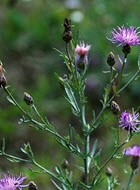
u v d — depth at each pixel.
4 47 14.23
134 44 5.73
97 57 12.77
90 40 13.10
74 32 13.52
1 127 10.85
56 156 10.30
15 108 11.04
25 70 13.34
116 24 13.56
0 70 5.69
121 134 10.27
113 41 5.81
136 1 13.93
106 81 12.42
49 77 12.88
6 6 15.01
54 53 13.74
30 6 15.44
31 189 5.70
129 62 12.41
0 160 10.17
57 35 14.25
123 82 12.17
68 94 5.79
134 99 12.12
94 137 10.84
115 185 6.53
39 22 14.58
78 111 5.79
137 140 10.16
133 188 9.18
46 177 9.48
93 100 12.20
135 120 5.64
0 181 5.67
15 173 9.78
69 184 5.86
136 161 6.15
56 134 5.71
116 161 9.77
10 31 14.57
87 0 14.81
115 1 14.02
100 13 13.95
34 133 10.85
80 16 14.09
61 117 11.68
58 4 15.08
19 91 12.15
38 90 12.25
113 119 10.85
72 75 5.79
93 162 5.83
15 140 10.80
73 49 5.69
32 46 14.27
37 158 10.28
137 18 13.64
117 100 12.00
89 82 12.34
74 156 9.99
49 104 11.80
